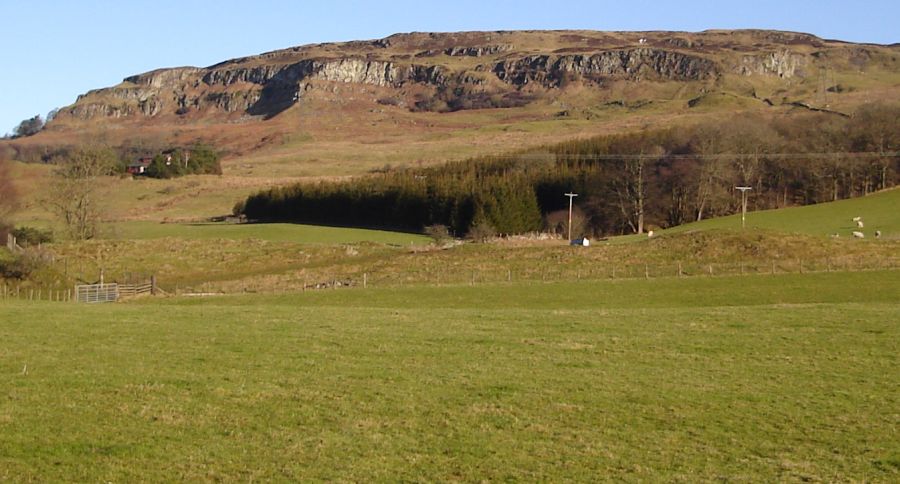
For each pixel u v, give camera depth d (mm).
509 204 117438
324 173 198375
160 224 128375
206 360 28500
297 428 21328
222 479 18062
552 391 24766
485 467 18891
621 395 24438
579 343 31609
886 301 49375
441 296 56250
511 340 32250
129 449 19609
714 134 130125
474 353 29844
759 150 128500
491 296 55656
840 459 19438
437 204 122125
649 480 18234
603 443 20500
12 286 66438
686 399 24031
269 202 143000
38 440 20062
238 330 34531
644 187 123562
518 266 72375
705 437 20969
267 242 96375
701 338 32406
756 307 41219
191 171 190750
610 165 131375
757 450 20094
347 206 134375
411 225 126438
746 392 24719
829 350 30016
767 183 128750
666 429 21562
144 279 75812
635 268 68875
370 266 76625
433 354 29672
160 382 25391
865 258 67188
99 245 91250
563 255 75562
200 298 59812
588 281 61250
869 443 20469
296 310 42469
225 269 83375
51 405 22797
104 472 18281
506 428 21547
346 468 18719
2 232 89688
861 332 32938
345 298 56750
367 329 34844
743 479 18297
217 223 131375
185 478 18078
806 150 129500
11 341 31672
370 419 22078
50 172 113312
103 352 29688
